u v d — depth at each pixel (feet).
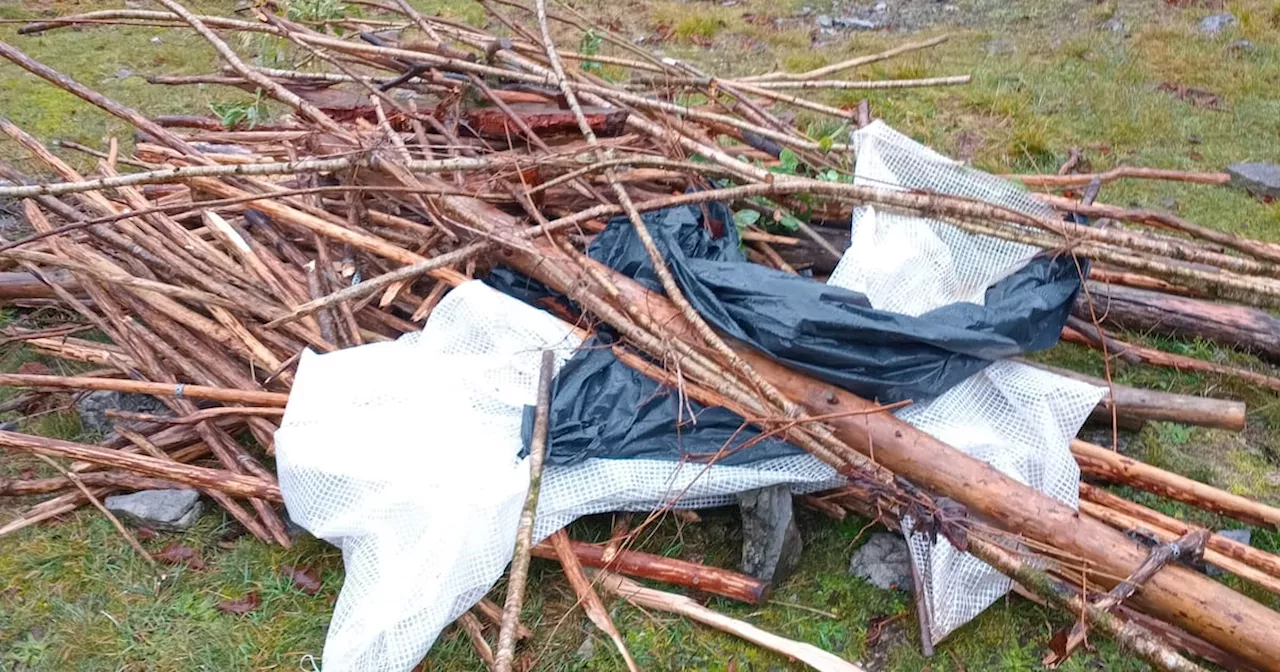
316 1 14.73
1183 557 8.11
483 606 8.81
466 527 8.59
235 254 11.53
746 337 9.50
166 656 8.63
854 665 8.36
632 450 9.37
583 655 8.64
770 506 9.11
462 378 9.77
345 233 10.90
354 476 8.91
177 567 9.44
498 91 12.92
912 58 19.92
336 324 10.69
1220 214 14.55
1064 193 14.32
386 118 12.11
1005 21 21.70
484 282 11.12
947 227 10.76
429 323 10.21
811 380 9.45
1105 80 18.71
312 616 8.98
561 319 10.71
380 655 8.04
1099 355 12.03
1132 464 9.79
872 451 9.09
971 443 9.30
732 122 12.76
